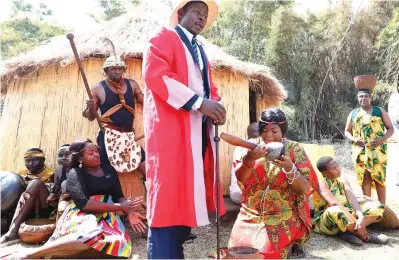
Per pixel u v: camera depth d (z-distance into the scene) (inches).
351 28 556.7
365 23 557.3
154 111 83.0
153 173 81.5
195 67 87.0
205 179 92.4
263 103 236.7
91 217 121.3
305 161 107.7
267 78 214.2
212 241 143.3
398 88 495.2
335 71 565.3
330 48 556.1
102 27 196.5
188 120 83.1
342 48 561.3
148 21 194.1
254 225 107.7
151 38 83.7
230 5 556.4
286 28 534.0
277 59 546.6
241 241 106.9
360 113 186.9
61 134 175.2
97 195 129.3
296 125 534.6
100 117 148.0
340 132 557.6
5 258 123.5
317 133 574.2
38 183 151.8
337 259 124.7
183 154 82.8
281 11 534.6
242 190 113.2
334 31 558.3
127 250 119.6
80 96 175.9
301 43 559.8
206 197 92.4
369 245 139.5
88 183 127.9
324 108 573.3
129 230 155.3
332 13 576.4
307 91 549.0
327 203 149.1
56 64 176.1
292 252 128.6
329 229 147.9
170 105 81.8
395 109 228.2
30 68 180.9
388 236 150.6
